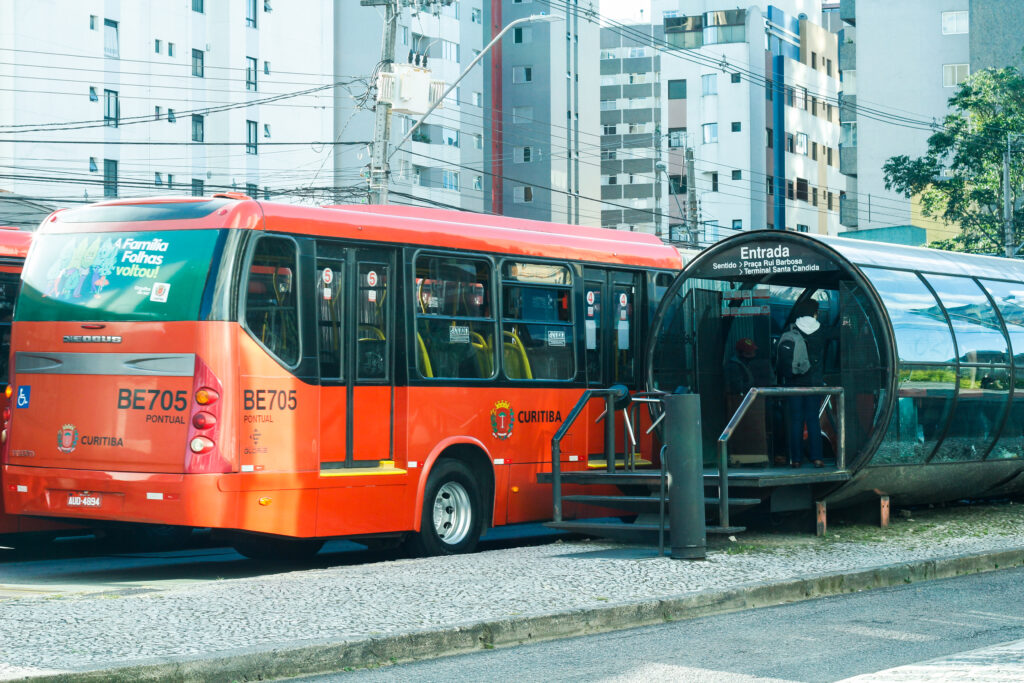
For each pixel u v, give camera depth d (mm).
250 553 14109
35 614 8711
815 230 90062
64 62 56625
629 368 15633
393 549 14727
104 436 11484
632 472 13234
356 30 70250
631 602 9508
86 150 57500
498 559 11789
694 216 46594
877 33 69312
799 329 14344
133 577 12242
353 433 12266
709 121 84188
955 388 14695
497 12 81188
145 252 11625
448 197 73625
